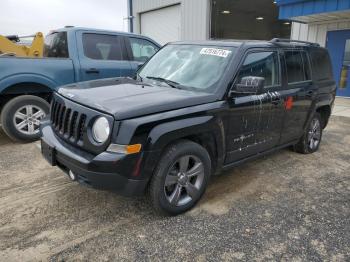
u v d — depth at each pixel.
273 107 4.11
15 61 5.16
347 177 4.54
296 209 3.56
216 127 3.39
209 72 3.69
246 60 3.77
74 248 2.77
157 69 4.22
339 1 8.76
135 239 2.92
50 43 6.34
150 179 3.06
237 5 17.97
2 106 5.65
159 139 2.90
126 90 3.44
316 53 5.25
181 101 3.15
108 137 2.78
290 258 2.73
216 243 2.90
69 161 2.98
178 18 16.08
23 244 2.79
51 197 3.63
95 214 3.30
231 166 3.84
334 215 3.45
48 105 5.59
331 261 2.71
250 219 3.31
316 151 5.71
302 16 10.12
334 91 5.72
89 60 5.91
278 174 4.57
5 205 3.43
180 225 3.16
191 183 3.43
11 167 4.47
